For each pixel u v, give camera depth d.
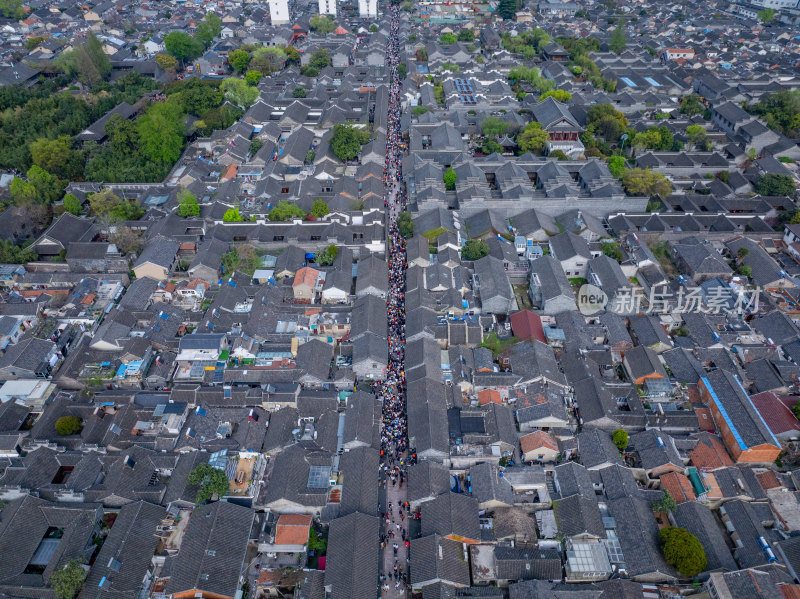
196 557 78.62
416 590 79.12
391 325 124.56
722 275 135.62
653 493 90.56
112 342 116.00
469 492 91.31
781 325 118.81
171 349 117.12
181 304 130.00
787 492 90.00
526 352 112.12
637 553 80.81
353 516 83.50
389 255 146.38
